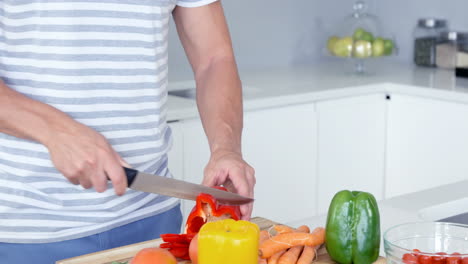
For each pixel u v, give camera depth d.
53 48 1.13
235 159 1.23
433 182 2.80
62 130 1.05
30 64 1.14
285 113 2.61
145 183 1.06
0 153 1.17
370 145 2.92
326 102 2.73
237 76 1.39
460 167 2.68
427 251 1.09
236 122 1.33
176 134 2.32
